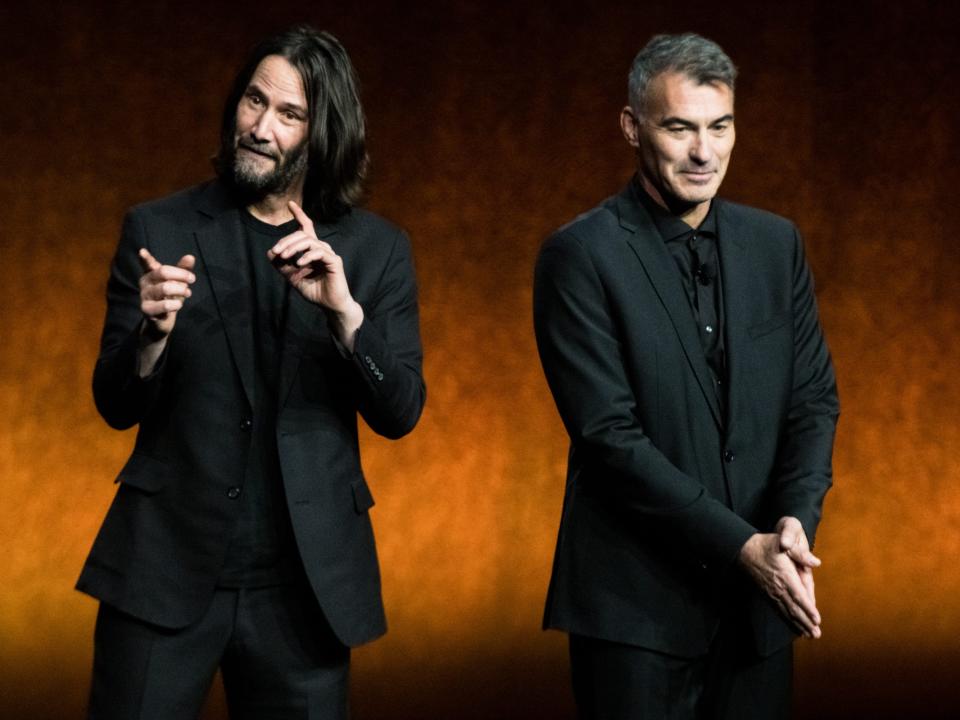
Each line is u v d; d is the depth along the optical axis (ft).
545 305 15.30
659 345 14.93
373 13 29.19
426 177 29.58
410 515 29.71
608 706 14.98
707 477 14.94
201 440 14.71
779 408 15.26
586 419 14.78
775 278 15.52
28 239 28.37
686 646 14.94
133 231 15.25
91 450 28.78
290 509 14.62
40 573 28.48
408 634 29.12
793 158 29.66
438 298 29.81
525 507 30.01
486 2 29.55
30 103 28.17
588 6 29.55
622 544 15.02
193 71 28.48
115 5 28.25
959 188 29.53
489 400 30.01
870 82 29.45
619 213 15.37
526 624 29.55
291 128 15.10
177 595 14.56
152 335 13.83
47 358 28.53
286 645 14.98
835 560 29.89
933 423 29.86
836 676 28.22
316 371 15.06
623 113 15.43
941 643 29.40
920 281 29.71
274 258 13.94
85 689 26.78
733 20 29.50
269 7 28.66
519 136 29.73
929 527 29.81
